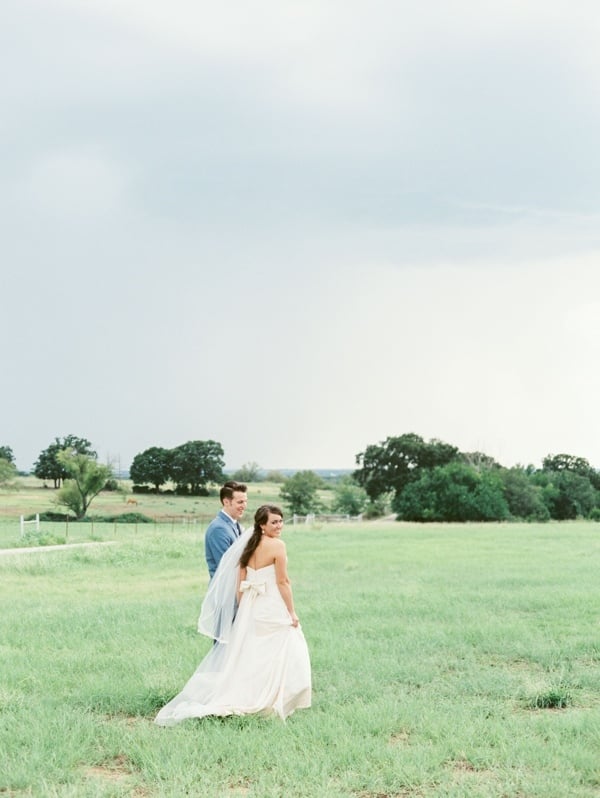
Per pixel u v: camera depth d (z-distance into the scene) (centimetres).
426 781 643
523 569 2305
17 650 1181
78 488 8344
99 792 616
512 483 9119
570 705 884
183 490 14238
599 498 10062
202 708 807
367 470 11562
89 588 2058
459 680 970
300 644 848
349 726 780
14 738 751
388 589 1864
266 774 653
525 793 615
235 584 852
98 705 883
